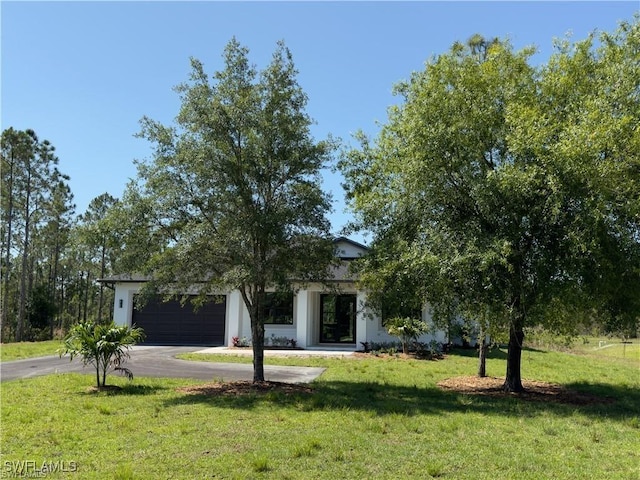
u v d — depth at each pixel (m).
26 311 39.72
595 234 9.12
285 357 19.39
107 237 10.86
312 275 11.94
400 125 12.23
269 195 11.58
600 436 7.72
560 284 9.69
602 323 11.32
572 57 11.40
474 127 11.06
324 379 13.69
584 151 8.99
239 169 11.09
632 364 20.89
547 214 9.85
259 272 10.57
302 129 11.61
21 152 37.75
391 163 12.10
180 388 11.78
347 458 6.34
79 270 48.75
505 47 12.13
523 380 14.48
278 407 9.45
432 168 10.94
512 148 9.88
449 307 11.00
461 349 22.91
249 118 11.25
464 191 11.09
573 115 10.20
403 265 11.00
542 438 7.55
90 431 7.56
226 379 13.50
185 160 10.75
